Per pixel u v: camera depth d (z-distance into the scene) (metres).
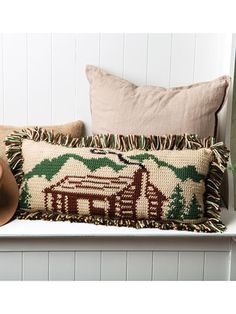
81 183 1.85
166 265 1.89
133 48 2.21
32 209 1.91
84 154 1.89
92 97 2.14
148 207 1.83
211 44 2.21
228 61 2.12
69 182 1.86
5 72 2.21
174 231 1.82
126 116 2.08
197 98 2.06
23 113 2.24
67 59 2.21
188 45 2.21
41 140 1.99
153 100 2.08
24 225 1.85
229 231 1.83
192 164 1.85
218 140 2.24
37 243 1.86
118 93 2.10
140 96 2.10
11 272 1.88
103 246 1.87
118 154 1.88
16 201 1.92
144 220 1.86
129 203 1.84
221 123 2.20
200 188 1.85
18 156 1.97
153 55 2.21
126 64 2.22
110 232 1.80
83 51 2.21
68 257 1.87
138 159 1.86
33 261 1.87
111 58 2.21
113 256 1.88
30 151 1.93
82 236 1.82
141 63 2.22
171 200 1.82
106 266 1.88
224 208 2.07
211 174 1.91
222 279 1.91
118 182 1.84
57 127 2.18
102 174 1.85
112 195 1.84
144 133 2.06
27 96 2.23
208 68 2.22
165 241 1.87
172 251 1.88
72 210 1.88
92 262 1.88
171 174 1.84
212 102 2.06
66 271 1.88
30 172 1.91
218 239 1.88
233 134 2.14
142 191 1.83
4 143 2.08
